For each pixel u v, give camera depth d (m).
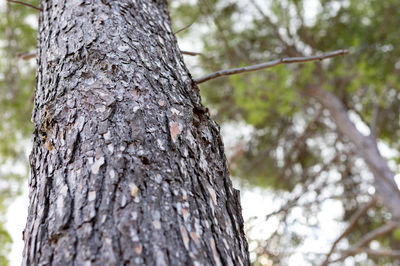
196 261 0.89
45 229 0.95
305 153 6.37
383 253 4.72
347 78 5.52
